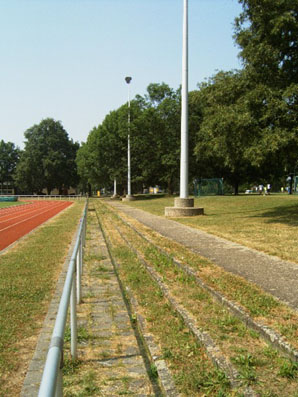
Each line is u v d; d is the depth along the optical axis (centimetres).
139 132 4988
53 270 861
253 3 1472
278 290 568
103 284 770
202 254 885
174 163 4653
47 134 9381
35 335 488
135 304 609
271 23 1436
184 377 353
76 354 416
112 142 5647
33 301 628
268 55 1463
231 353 385
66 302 316
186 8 2052
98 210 3122
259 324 433
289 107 1430
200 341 424
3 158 10481
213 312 512
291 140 1373
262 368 353
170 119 4756
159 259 880
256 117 1477
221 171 4928
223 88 1662
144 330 490
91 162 6544
